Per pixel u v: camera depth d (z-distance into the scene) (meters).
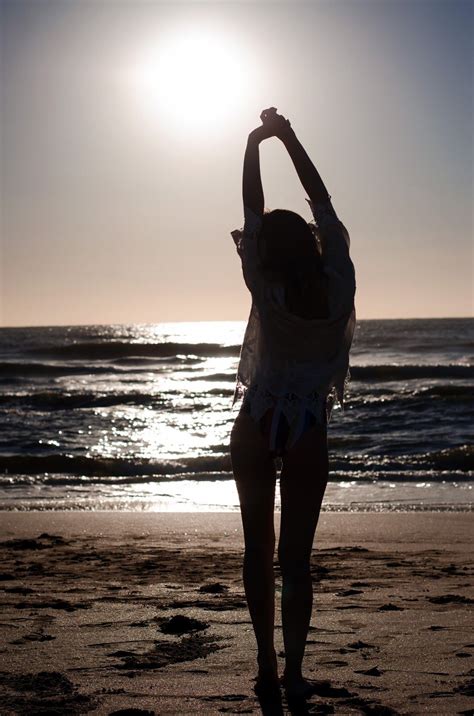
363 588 5.09
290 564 2.75
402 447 17.94
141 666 3.19
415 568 6.02
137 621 4.04
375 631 3.82
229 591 4.94
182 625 3.89
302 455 2.75
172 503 11.48
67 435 20.86
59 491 12.77
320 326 2.74
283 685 2.74
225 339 75.56
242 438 2.79
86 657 3.35
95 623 4.01
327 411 2.88
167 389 32.88
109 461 15.67
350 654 3.39
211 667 3.17
